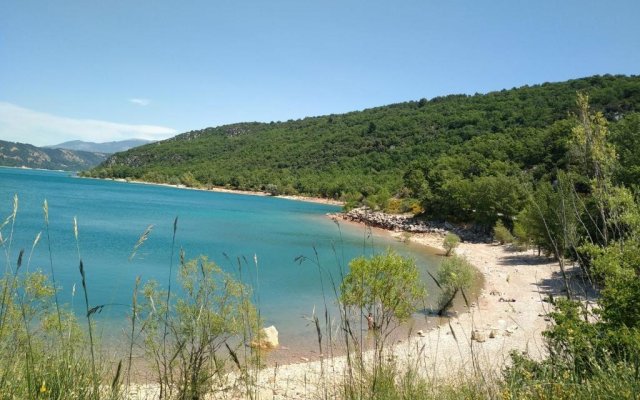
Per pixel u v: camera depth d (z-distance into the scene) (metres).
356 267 10.63
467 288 22.38
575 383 4.28
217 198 128.25
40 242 36.06
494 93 195.75
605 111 103.00
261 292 23.69
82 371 3.53
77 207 74.00
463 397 4.56
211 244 42.78
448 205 66.75
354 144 183.00
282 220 73.44
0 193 88.56
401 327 16.92
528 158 80.69
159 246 39.12
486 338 15.57
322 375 5.31
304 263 34.00
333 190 139.12
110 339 9.52
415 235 59.50
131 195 118.94
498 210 55.50
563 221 5.95
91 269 27.20
